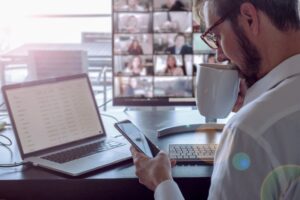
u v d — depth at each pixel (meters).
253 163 0.62
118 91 1.38
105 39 3.50
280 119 0.63
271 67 0.72
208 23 0.81
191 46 1.34
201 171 0.94
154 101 1.38
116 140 1.22
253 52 0.72
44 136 1.13
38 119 1.14
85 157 1.05
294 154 0.61
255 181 0.62
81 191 0.92
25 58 3.11
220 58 0.87
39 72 2.58
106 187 0.92
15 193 0.93
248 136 0.63
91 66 2.96
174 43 1.35
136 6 1.33
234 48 0.75
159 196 0.78
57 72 2.57
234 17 0.72
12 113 1.10
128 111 1.68
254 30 0.70
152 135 1.28
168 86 1.37
